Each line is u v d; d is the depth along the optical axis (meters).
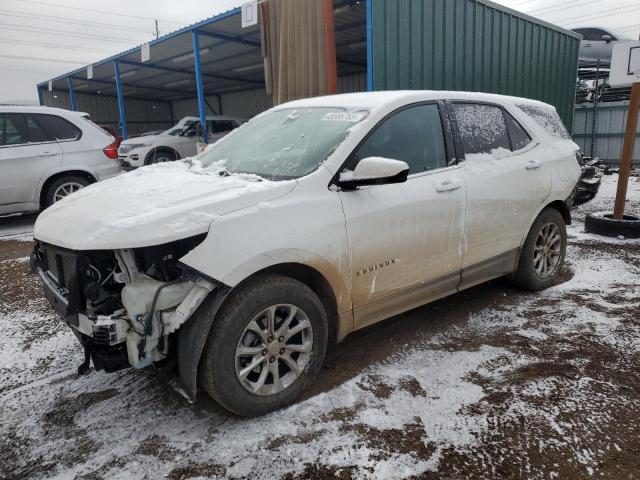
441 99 3.58
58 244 2.48
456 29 8.25
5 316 4.14
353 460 2.28
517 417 2.56
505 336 3.53
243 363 2.59
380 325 3.78
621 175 6.34
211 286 2.36
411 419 2.57
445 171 3.42
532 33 10.08
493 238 3.78
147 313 2.34
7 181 7.29
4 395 2.93
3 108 7.38
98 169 8.04
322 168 2.86
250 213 2.51
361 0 9.10
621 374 2.97
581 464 2.22
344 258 2.82
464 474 2.17
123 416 2.70
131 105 24.39
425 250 3.27
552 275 4.49
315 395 2.81
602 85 16.81
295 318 2.74
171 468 2.26
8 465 2.32
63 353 3.46
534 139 4.27
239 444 2.41
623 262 5.23
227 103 23.27
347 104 3.42
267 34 9.37
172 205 2.49
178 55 14.52
